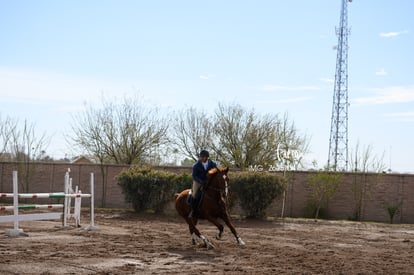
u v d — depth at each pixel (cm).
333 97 4734
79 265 1238
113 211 3203
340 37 4753
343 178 3425
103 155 4338
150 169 3189
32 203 3941
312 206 3416
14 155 4212
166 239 1842
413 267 1417
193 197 1623
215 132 4175
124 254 1436
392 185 3334
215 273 1205
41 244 1566
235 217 2986
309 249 1727
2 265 1191
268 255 1521
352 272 1291
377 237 2248
